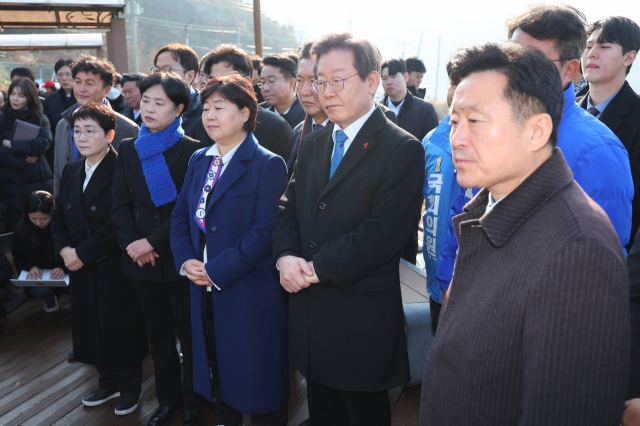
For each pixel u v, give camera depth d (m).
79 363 3.01
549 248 0.82
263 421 2.11
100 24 6.98
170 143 2.32
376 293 1.71
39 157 4.12
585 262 0.77
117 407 2.47
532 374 0.81
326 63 1.67
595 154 1.33
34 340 3.30
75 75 2.97
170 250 2.23
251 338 1.99
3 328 3.41
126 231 2.27
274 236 1.87
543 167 0.90
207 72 2.86
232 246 1.99
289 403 2.53
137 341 2.47
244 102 1.99
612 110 2.08
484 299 0.91
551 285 0.79
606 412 0.78
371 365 1.71
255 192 2.01
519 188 0.91
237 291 1.99
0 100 5.07
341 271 1.60
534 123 0.89
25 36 7.12
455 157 0.94
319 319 1.74
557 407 0.79
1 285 3.64
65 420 2.44
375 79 1.73
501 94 0.88
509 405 0.89
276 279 2.06
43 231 3.37
